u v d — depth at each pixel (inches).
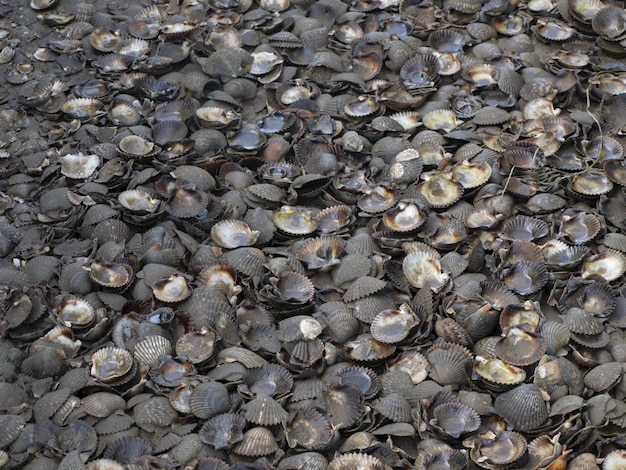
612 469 56.0
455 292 62.4
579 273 63.7
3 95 74.2
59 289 63.5
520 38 77.3
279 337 61.0
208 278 63.6
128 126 72.0
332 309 61.9
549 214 66.9
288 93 73.7
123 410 58.4
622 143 70.5
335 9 79.2
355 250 64.8
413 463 56.8
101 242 65.7
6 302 62.2
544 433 57.7
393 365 60.2
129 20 79.4
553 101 73.2
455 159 69.9
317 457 56.2
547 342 60.4
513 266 63.3
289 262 64.1
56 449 56.7
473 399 58.4
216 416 57.6
